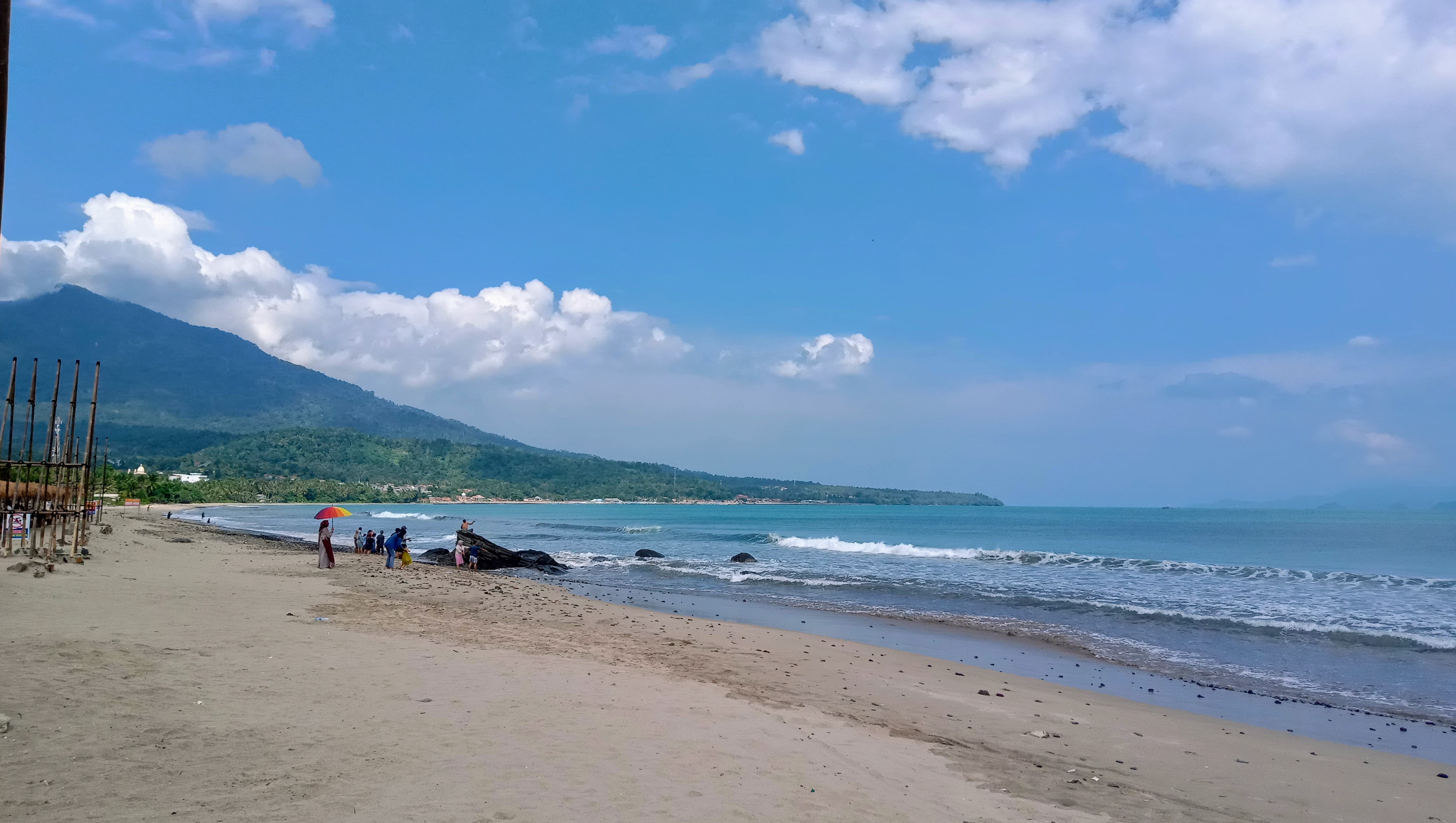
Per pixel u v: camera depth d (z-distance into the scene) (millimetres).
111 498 94375
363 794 6027
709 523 123500
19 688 7734
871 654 16531
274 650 11234
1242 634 20594
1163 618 22953
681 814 6227
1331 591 30172
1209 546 70188
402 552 32688
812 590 30078
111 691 8031
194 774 6117
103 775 5891
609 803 6332
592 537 73875
